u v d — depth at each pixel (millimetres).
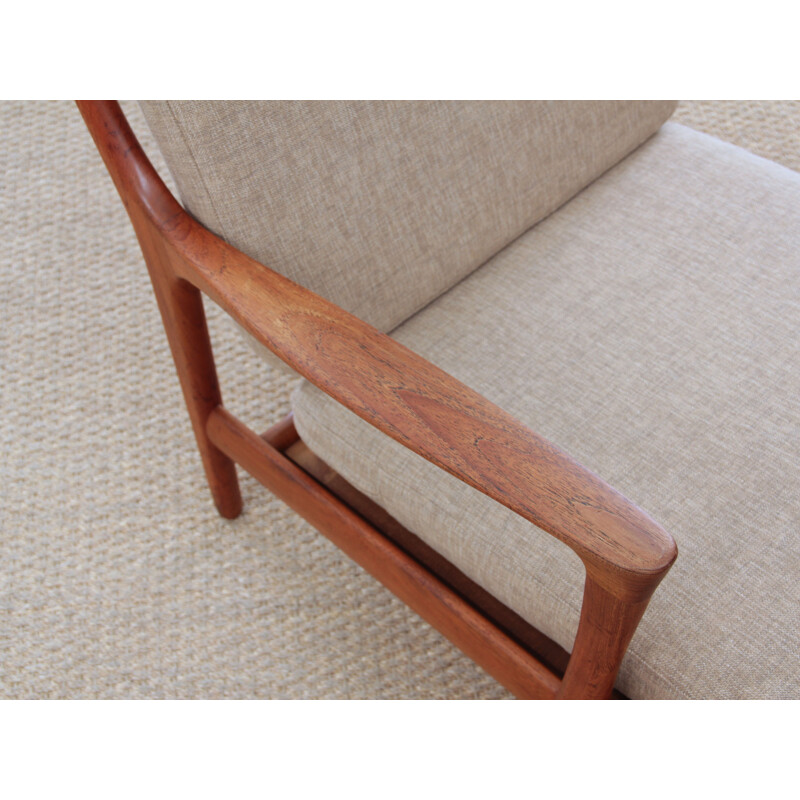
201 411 1011
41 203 1533
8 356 1359
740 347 895
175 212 799
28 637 1122
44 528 1204
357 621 1132
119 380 1337
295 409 929
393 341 726
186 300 867
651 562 583
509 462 637
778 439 826
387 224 875
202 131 746
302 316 740
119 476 1247
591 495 618
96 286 1436
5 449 1271
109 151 787
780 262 963
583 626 702
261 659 1107
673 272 963
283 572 1170
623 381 877
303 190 811
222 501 1170
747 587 739
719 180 1050
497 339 924
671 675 725
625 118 1043
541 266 987
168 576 1169
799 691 694
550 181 1004
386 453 857
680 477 807
